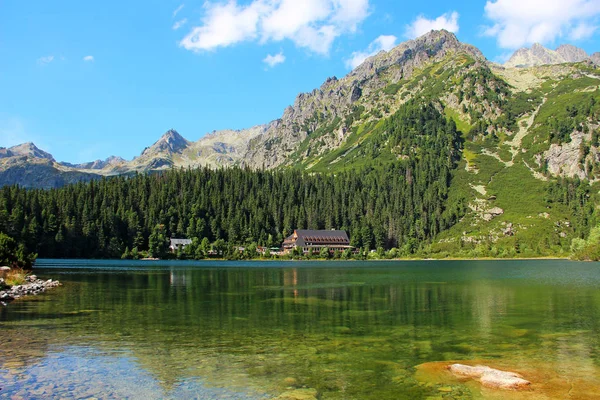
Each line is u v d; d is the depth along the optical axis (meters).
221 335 34.66
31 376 24.20
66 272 107.88
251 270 128.62
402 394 21.64
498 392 21.95
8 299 55.94
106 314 44.75
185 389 22.22
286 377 24.11
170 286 75.06
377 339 33.31
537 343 32.06
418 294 62.50
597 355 28.80
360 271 121.88
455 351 29.75
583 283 78.06
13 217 190.50
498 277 93.62
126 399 20.88
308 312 46.28
